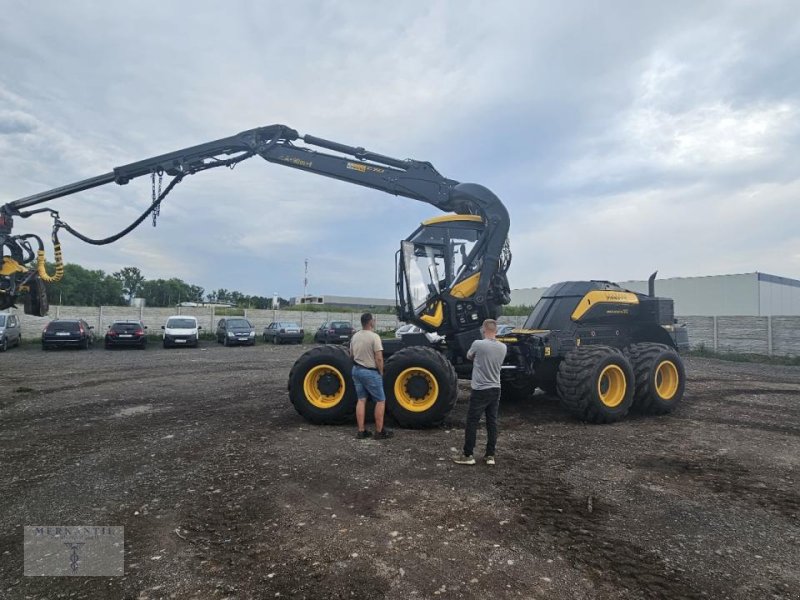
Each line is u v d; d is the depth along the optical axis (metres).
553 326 8.99
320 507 4.38
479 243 8.52
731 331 21.00
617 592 3.07
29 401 9.88
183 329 25.77
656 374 8.41
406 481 5.03
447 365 7.24
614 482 5.03
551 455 6.00
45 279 8.62
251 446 6.38
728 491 4.79
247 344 27.56
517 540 3.76
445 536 3.82
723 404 9.48
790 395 10.52
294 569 3.35
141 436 7.00
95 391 11.17
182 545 3.71
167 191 9.71
